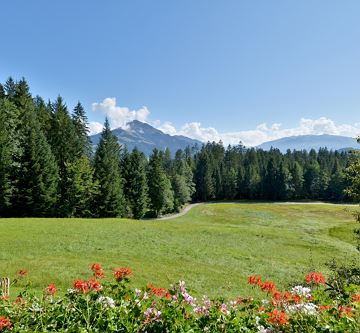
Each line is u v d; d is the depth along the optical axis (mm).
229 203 112750
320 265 29047
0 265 20078
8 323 4844
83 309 5207
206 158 128250
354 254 34812
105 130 75125
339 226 60812
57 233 32719
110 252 27844
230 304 5629
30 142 51594
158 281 20312
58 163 61625
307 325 4172
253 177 128000
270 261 30297
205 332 4785
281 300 5098
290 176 124625
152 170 81375
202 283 21203
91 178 60000
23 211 51094
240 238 40562
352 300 4555
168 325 4777
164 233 39062
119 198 62938
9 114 53219
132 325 4742
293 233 46844
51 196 53281
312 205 100938
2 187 47844
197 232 41938
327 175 123938
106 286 5711
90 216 60375
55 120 64312
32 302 5715
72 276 18812
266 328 4578
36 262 21562
